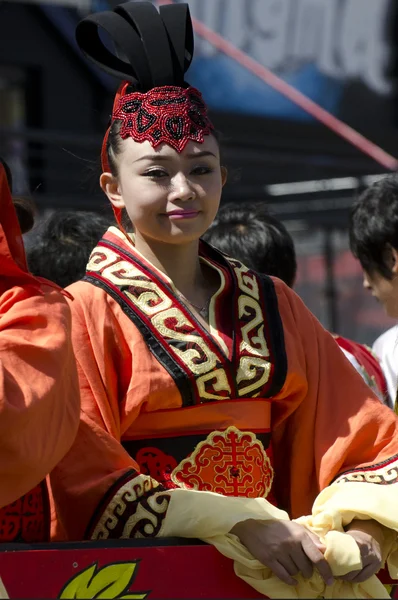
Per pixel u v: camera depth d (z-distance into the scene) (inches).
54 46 597.9
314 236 548.4
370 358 250.2
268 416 174.2
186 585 150.9
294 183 486.9
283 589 153.2
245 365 168.7
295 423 177.9
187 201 168.7
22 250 153.7
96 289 169.9
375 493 163.2
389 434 173.9
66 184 492.1
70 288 173.0
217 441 166.6
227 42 564.4
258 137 576.4
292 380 173.5
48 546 146.4
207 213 171.2
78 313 167.9
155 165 169.0
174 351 165.6
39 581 144.6
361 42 603.5
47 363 147.0
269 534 153.3
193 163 169.8
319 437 175.0
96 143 420.5
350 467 172.7
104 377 163.8
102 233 227.8
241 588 153.3
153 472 164.6
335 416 176.2
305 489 177.5
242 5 565.6
